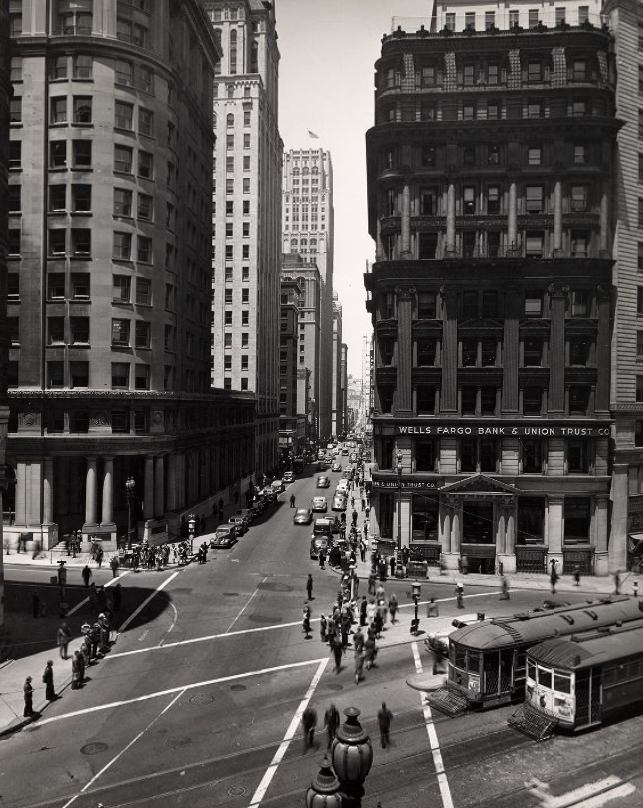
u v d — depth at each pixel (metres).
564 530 48.25
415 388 49.19
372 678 27.05
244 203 104.56
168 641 31.84
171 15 63.62
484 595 41.38
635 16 50.03
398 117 49.34
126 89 54.94
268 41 116.50
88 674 27.55
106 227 53.94
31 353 53.25
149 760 20.11
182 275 64.69
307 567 48.00
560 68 48.28
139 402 54.59
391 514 49.94
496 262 47.72
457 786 18.61
